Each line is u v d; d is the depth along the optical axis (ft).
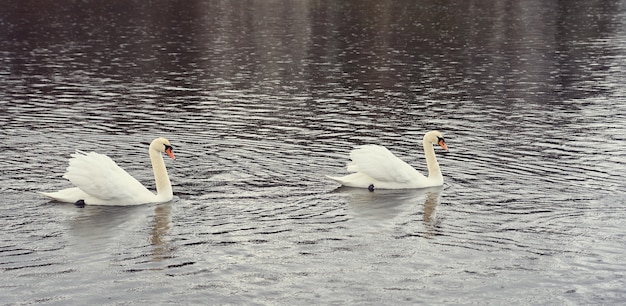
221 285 55.67
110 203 71.46
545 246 63.16
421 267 59.16
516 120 108.88
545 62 161.27
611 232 66.03
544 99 124.16
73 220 67.72
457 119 109.70
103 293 54.24
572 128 103.65
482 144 95.25
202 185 77.71
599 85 136.05
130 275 57.16
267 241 63.67
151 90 130.00
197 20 237.25
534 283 56.59
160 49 177.68
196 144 93.76
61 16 242.78
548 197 74.95
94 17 241.76
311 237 64.69
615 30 215.72
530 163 86.69
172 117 109.29
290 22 233.76
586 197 74.90
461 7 281.33
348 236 65.00
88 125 103.30
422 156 90.48
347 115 112.16
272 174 81.66
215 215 69.36
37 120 105.81
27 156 86.79
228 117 109.81
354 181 77.71
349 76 145.28
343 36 203.51
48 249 61.46
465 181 80.23
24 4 274.98
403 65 158.10
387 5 287.07
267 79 141.69
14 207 70.44
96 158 71.77
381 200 74.02
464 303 53.47
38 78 139.54
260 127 103.60
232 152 90.12
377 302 53.47
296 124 105.70
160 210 70.49
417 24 231.09
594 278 57.41
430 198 74.74
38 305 52.31
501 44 188.75
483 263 59.93
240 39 195.62
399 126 105.29
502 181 80.12
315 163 85.97
